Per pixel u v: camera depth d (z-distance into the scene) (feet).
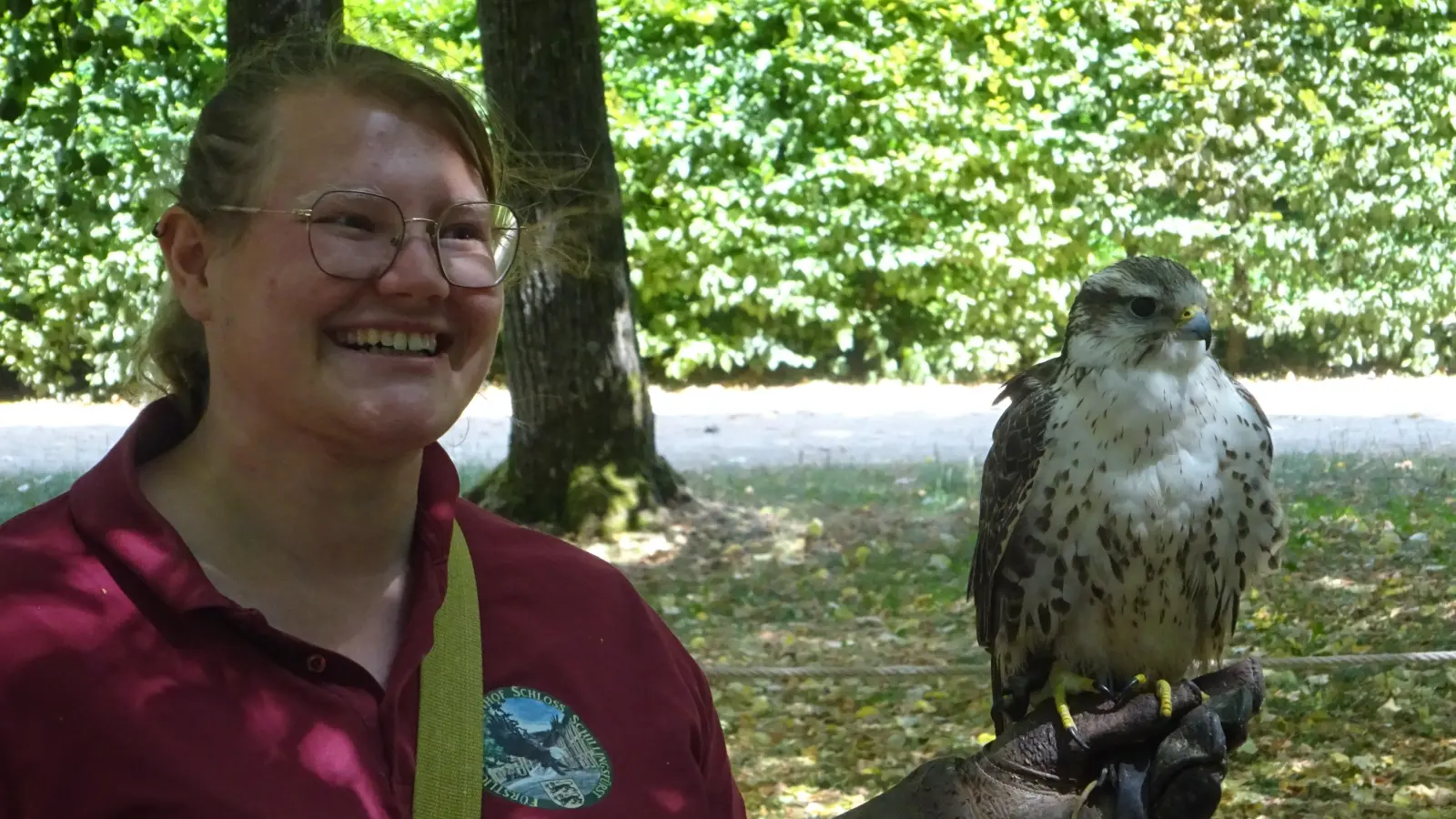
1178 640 11.59
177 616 5.58
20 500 32.24
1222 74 49.98
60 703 5.28
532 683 6.26
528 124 28.02
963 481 35.14
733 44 49.93
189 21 41.75
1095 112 50.16
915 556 29.07
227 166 5.82
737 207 49.42
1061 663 11.94
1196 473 10.98
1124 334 10.98
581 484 30.07
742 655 23.65
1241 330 53.11
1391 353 53.06
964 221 50.01
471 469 36.65
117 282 46.96
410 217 5.82
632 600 6.95
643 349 51.34
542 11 27.66
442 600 6.21
